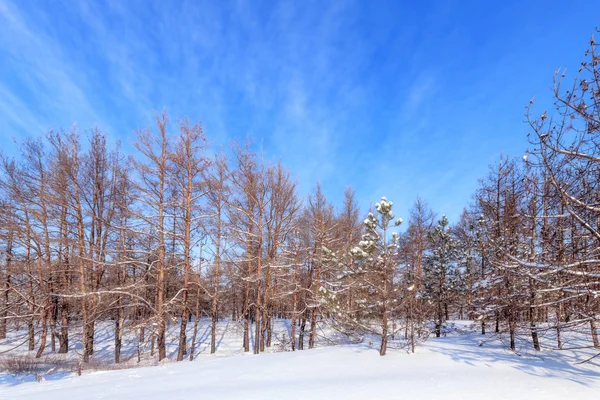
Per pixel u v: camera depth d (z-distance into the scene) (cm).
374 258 1188
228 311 2756
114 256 1650
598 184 756
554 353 1044
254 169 1745
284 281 1811
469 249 1675
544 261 866
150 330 1612
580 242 839
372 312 1209
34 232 1504
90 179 1669
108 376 1055
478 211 1661
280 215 1703
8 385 1091
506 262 941
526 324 1132
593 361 941
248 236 1747
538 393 643
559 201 795
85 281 1576
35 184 1584
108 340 2180
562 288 742
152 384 863
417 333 1252
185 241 1606
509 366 905
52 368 1392
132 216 1556
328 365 1021
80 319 1650
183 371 1052
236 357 1323
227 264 1775
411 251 1437
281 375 915
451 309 2042
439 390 671
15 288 1570
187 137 1658
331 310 1367
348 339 1775
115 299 1598
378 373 881
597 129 689
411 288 1180
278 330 2523
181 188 1656
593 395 630
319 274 1773
